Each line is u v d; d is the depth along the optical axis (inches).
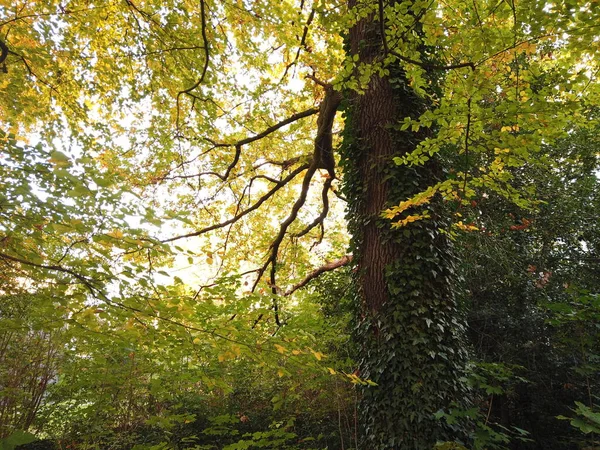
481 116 139.1
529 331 311.1
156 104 372.5
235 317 215.2
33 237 135.0
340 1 172.9
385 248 222.4
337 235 491.5
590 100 156.5
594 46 133.3
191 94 324.8
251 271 398.6
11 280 168.2
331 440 307.7
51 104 315.9
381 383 206.4
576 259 344.5
